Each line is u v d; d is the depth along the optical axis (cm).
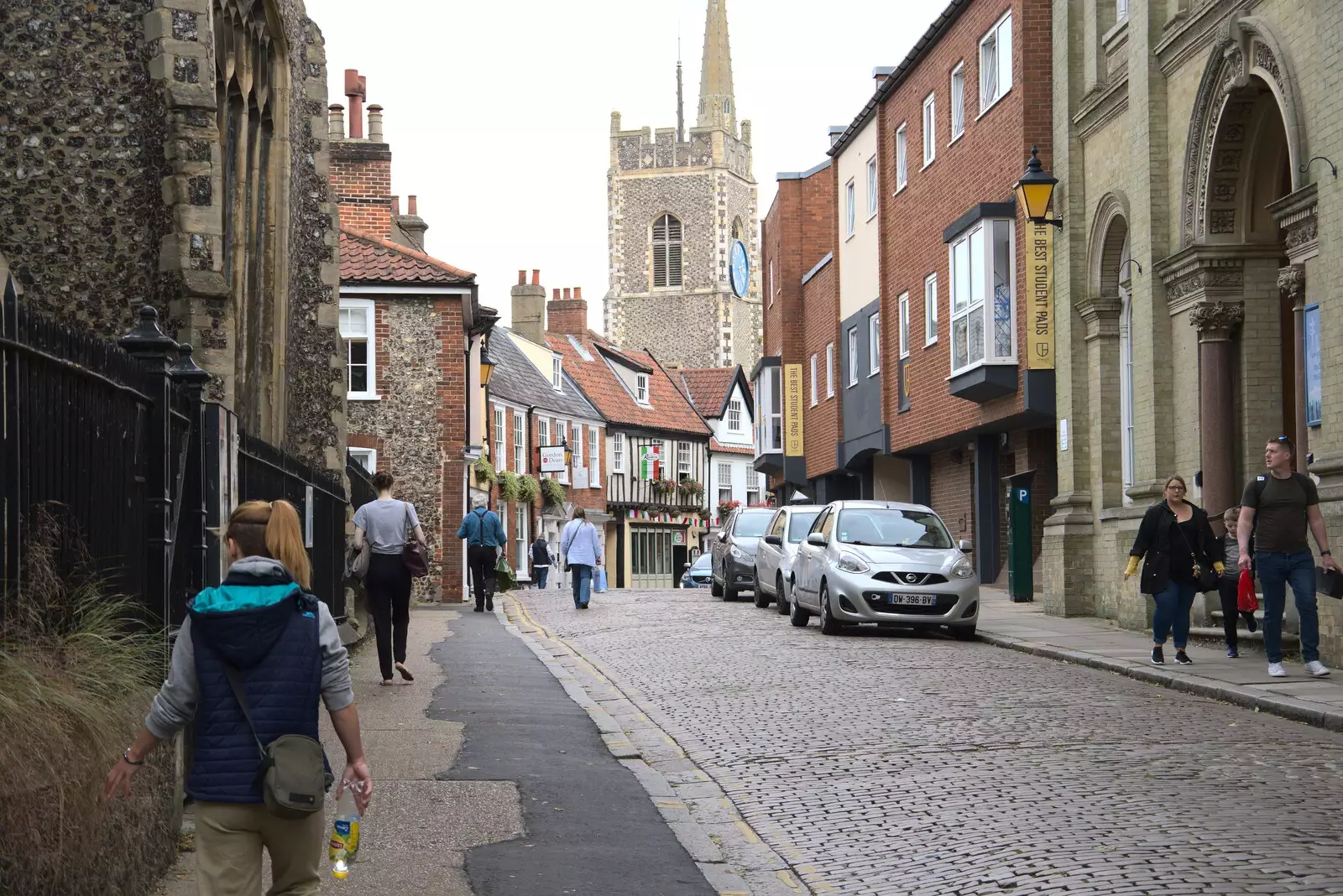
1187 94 1850
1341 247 1438
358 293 3669
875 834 805
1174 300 1880
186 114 1361
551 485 5741
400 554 1496
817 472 4256
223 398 1356
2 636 587
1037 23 2453
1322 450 1481
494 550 2944
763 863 753
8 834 511
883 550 2020
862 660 1658
